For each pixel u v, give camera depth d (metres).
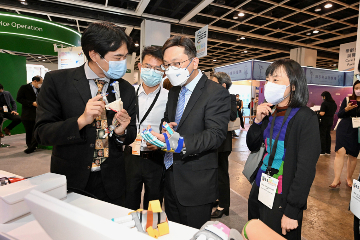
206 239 0.55
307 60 10.55
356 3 6.07
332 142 6.68
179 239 0.70
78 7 6.34
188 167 1.22
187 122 1.20
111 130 1.07
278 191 1.09
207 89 1.22
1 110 5.13
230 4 6.32
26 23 4.61
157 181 1.75
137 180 1.76
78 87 1.09
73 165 1.10
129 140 1.25
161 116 1.78
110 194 1.18
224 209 2.29
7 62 6.72
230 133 2.26
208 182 1.22
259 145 1.27
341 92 9.06
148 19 7.11
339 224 2.18
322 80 8.29
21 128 7.11
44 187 0.84
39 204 0.53
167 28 7.39
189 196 1.21
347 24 7.49
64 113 1.11
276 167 1.12
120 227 0.44
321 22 7.52
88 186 1.16
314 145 1.03
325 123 5.01
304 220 2.25
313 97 8.62
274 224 1.09
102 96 0.99
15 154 4.52
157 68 1.65
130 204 1.77
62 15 6.79
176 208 1.36
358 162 4.37
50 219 0.52
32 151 4.64
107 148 1.16
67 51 4.37
